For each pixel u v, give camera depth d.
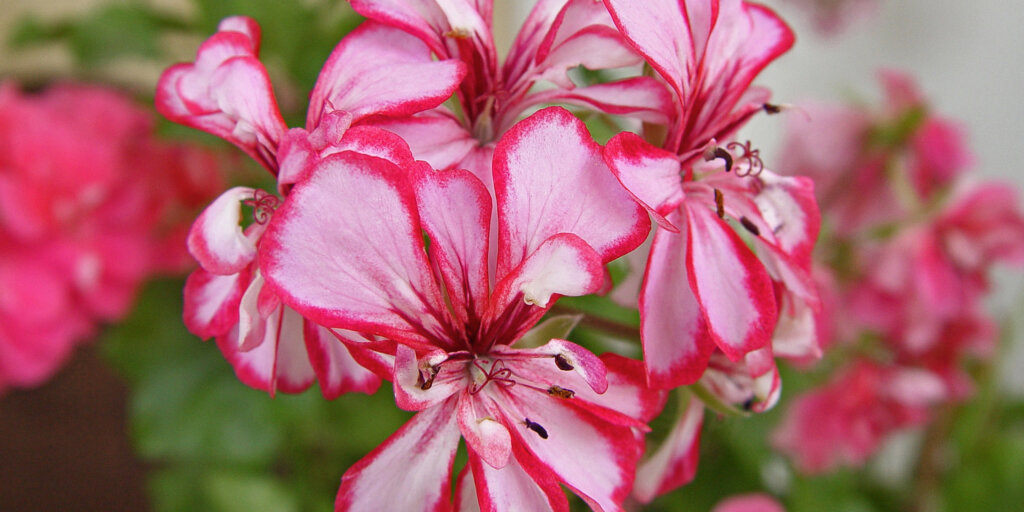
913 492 0.31
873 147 0.30
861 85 0.39
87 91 0.24
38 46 0.26
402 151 0.17
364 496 0.17
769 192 0.19
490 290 0.17
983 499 0.29
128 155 0.24
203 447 0.24
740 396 0.19
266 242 0.16
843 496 0.29
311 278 0.16
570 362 0.17
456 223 0.17
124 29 0.25
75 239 0.23
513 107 0.19
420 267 0.17
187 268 0.24
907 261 0.28
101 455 0.29
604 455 0.17
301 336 0.18
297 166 0.17
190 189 0.24
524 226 0.17
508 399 0.18
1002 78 0.37
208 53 0.18
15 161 0.22
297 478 0.25
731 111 0.19
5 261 0.23
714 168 0.19
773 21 0.19
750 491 0.25
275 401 0.24
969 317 0.29
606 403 0.17
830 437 0.28
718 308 0.18
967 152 0.30
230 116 0.18
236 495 0.24
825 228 0.28
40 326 0.23
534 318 0.17
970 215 0.28
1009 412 0.33
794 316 0.19
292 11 0.24
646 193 0.17
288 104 0.24
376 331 0.17
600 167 0.17
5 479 0.28
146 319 0.25
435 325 0.17
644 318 0.17
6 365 0.23
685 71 0.18
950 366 0.30
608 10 0.17
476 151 0.18
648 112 0.18
